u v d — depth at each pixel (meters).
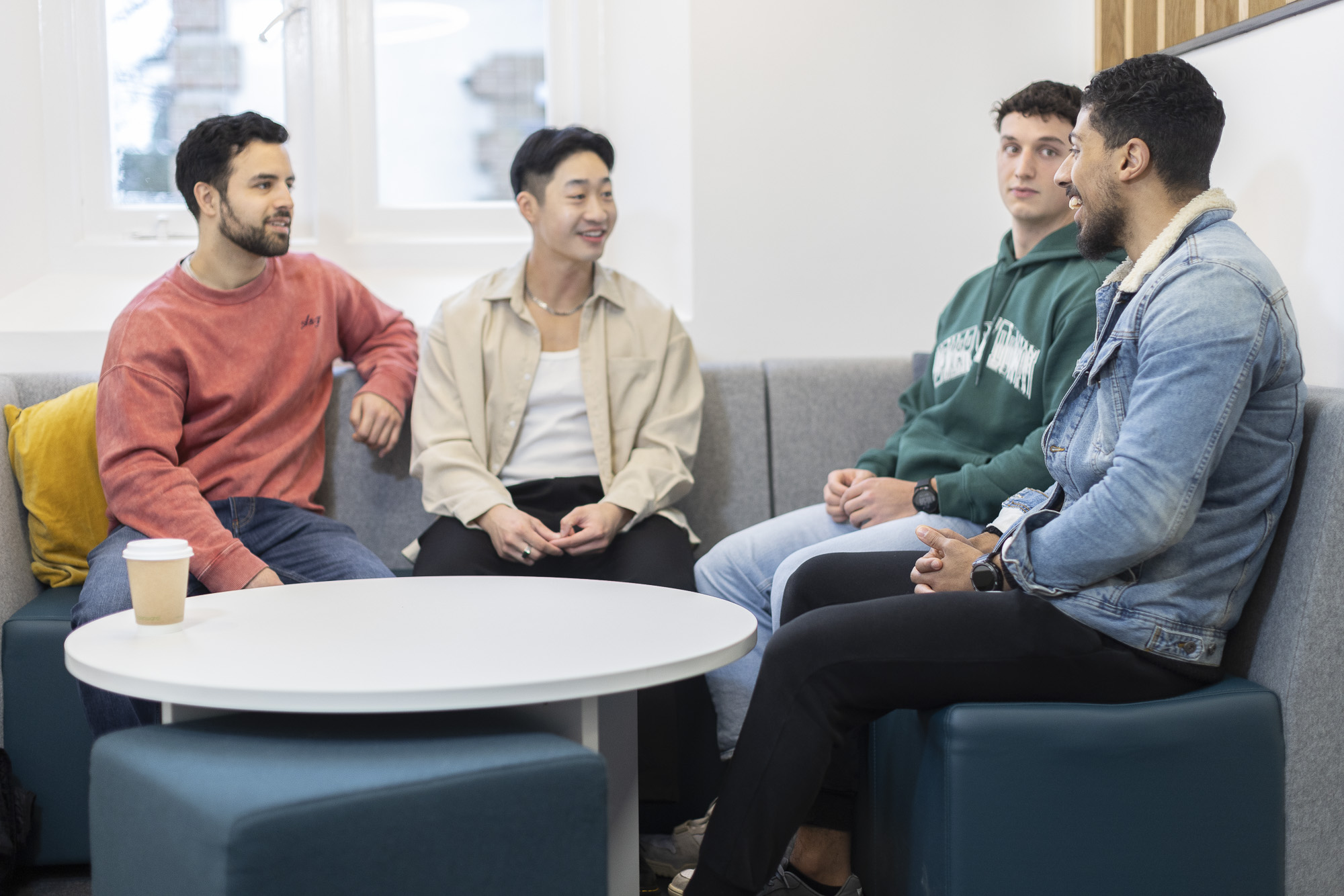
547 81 3.01
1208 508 1.45
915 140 2.78
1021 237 2.18
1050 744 1.39
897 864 1.55
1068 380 1.93
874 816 1.66
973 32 2.76
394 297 2.86
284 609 1.52
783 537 2.17
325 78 2.93
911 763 1.51
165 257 2.90
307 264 2.35
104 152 2.90
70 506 2.16
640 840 1.97
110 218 2.92
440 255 3.00
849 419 2.57
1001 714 1.39
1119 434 1.43
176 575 1.39
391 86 3.01
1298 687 1.46
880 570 1.76
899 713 1.57
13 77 2.81
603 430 2.32
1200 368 1.33
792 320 2.79
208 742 1.20
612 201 2.32
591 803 1.15
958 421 2.16
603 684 1.19
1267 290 1.37
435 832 1.07
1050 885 1.40
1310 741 1.46
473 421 2.31
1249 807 1.44
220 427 2.17
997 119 2.22
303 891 1.02
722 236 2.77
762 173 2.76
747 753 1.44
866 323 2.81
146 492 1.96
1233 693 1.45
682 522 2.34
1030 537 1.46
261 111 2.96
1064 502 1.59
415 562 2.23
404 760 1.12
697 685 2.04
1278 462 1.44
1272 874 1.45
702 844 1.45
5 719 1.92
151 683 1.17
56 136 2.86
